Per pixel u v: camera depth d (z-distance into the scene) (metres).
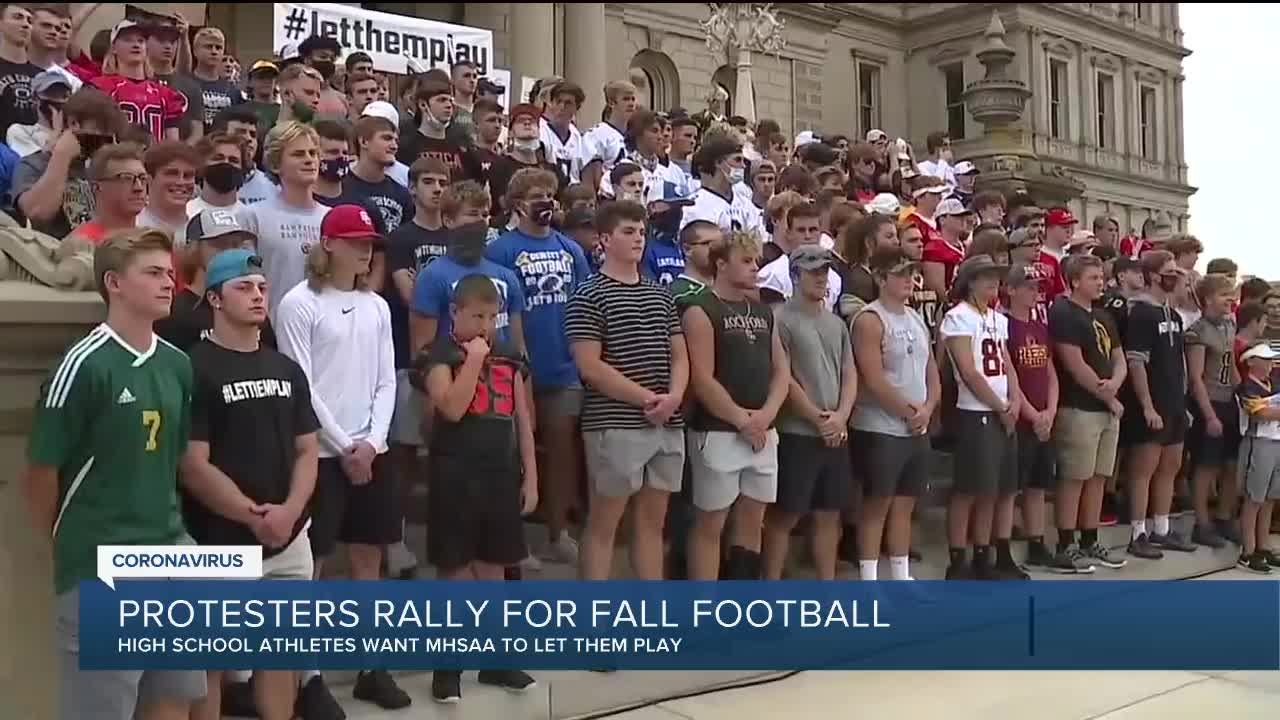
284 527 3.15
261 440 3.16
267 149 4.30
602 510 4.25
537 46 15.85
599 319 4.26
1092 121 29.61
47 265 3.18
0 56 5.39
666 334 4.32
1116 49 30.41
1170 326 6.62
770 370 4.59
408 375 4.30
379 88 6.82
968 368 5.50
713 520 4.48
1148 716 4.11
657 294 4.37
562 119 7.26
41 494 2.71
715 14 16.98
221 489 3.06
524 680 3.87
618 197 5.76
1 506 3.07
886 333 5.08
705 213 6.12
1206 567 6.82
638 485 4.20
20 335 3.04
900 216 6.81
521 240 4.90
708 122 9.88
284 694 3.34
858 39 28.62
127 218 3.43
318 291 3.71
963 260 6.18
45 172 3.94
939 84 29.50
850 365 4.95
